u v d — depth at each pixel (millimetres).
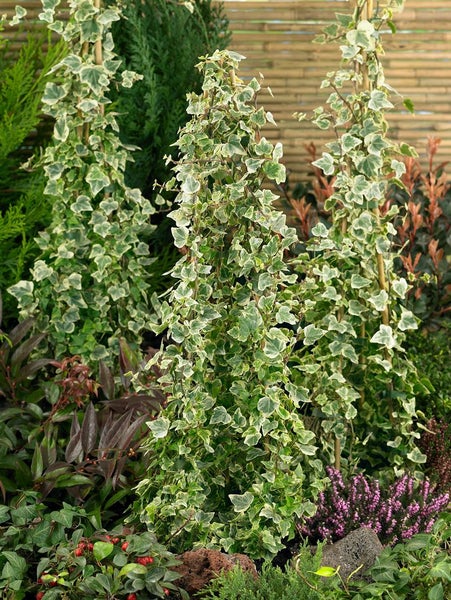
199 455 2680
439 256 4078
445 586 2281
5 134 3705
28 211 3727
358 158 2910
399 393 3029
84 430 2768
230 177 2742
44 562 2236
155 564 2270
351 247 2990
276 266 2617
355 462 3098
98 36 3123
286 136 4738
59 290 3229
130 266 3357
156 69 4133
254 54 4641
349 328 2920
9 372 3053
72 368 2779
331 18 4582
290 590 2148
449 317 4270
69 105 3213
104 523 2850
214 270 2898
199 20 4203
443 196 4438
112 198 3250
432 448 3309
